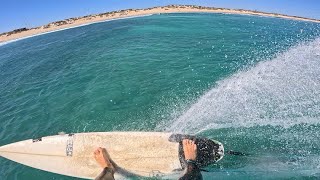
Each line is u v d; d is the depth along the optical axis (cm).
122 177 141
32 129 221
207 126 187
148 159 141
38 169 161
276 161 145
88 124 211
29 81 345
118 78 299
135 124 203
